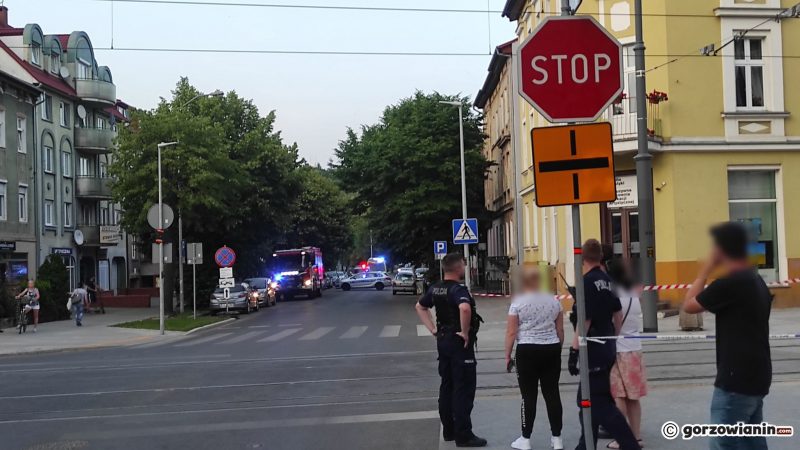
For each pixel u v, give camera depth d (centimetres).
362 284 6806
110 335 2484
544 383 709
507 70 3938
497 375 1184
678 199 2175
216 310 3538
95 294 4259
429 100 4319
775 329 1647
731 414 468
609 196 557
